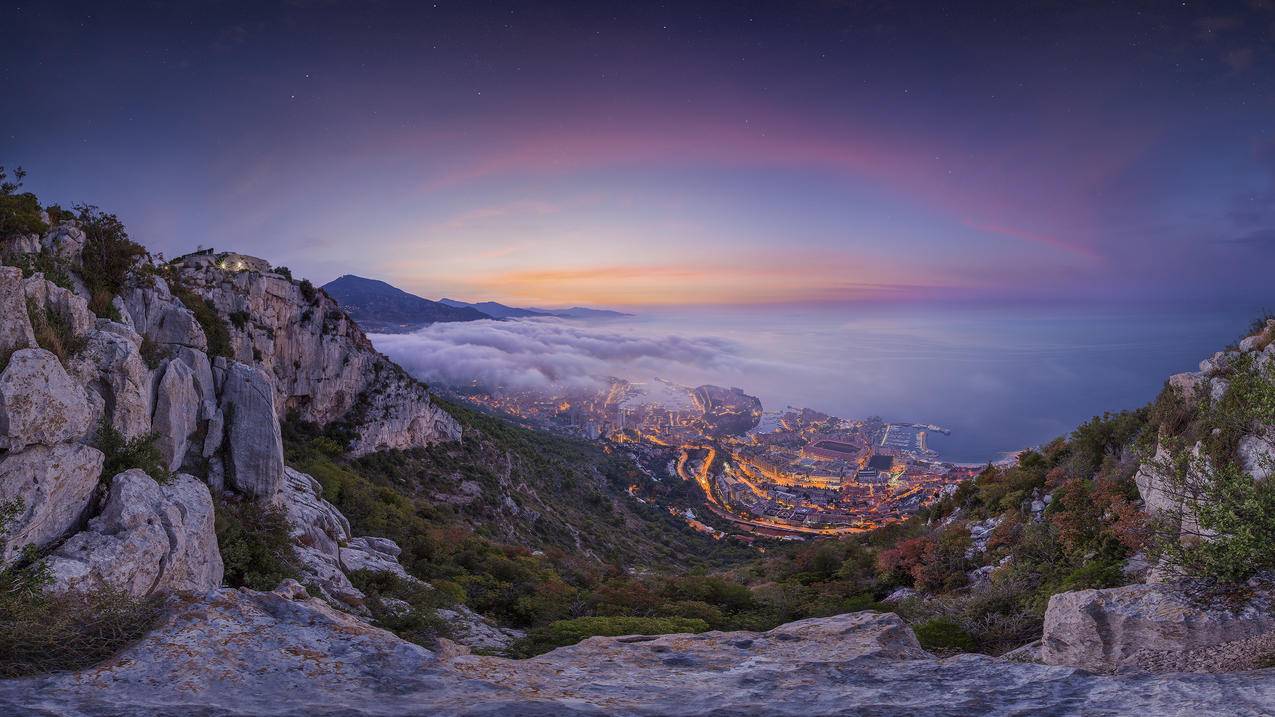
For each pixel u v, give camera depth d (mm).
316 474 50875
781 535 146000
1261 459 10133
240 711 3830
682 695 4703
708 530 139500
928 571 32469
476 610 33062
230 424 26672
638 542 108250
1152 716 3750
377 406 76938
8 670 4660
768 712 4195
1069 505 27172
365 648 5051
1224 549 9602
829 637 6660
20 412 12852
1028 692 4320
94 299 23078
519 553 52188
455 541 49469
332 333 72062
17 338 13977
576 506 114375
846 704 4309
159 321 26875
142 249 27922
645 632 25984
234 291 55312
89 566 13078
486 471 91500
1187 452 10461
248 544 22344
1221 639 8984
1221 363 21109
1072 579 20594
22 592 7672
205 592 5691
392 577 29500
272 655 4766
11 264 20078
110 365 18062
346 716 3822
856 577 39344
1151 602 9992
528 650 23812
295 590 18234
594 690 4793
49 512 13492
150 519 15469
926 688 4625
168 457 22719
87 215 26844
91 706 3781
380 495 57281
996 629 19047
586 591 38594
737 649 6293
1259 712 3623
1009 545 31312
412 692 4449
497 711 4012
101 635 5121
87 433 16531
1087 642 10336
